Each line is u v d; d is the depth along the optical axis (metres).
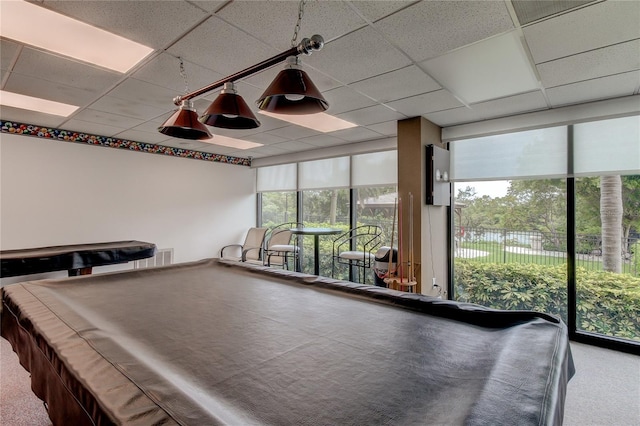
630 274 3.18
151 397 0.86
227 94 1.84
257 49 2.26
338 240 5.48
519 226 3.80
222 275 2.67
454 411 0.84
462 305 1.68
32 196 4.22
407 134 3.83
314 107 1.73
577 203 3.42
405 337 1.40
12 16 1.88
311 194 6.04
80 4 1.76
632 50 2.20
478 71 2.57
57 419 1.10
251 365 1.13
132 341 1.31
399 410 0.86
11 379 2.47
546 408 0.82
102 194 4.82
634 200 3.16
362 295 2.02
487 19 1.89
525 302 3.74
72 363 1.06
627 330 3.18
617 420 2.09
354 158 5.27
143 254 4.52
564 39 2.08
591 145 3.22
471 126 3.94
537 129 3.53
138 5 1.77
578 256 3.42
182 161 5.79
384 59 2.39
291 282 2.40
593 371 2.72
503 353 1.16
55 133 4.39
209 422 0.75
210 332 1.44
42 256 3.61
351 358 1.19
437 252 4.11
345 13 1.84
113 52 2.35
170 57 2.38
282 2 1.75
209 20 1.92
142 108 3.50
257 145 5.46
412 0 1.73
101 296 2.03
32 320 1.49
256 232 6.21
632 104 2.97
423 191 3.76
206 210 6.13
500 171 3.80
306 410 0.86
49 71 2.59
